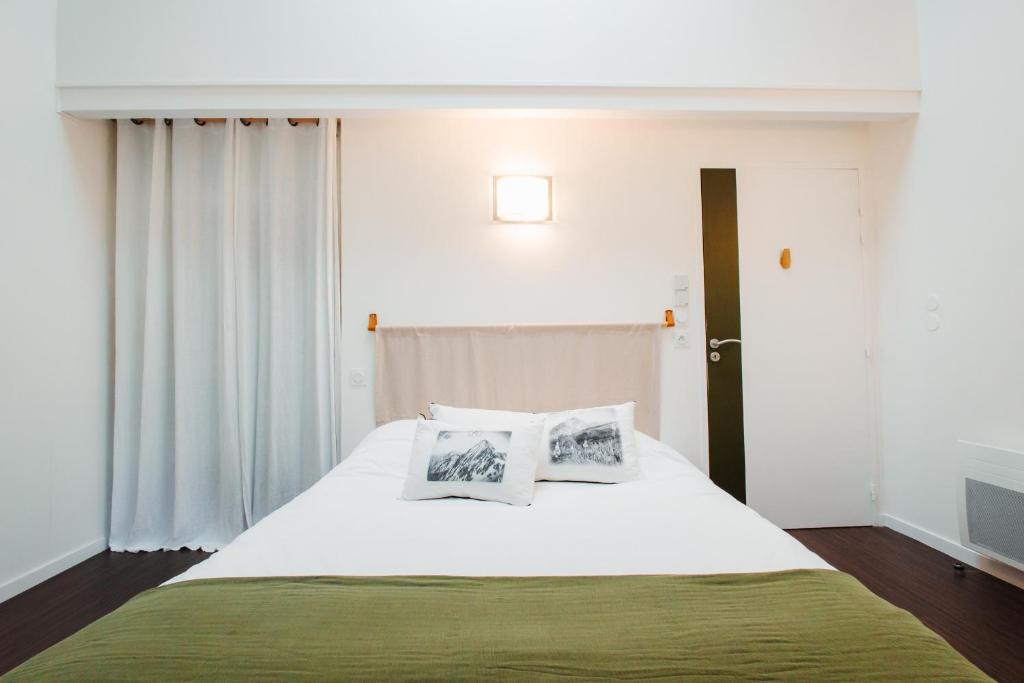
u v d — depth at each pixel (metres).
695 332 2.77
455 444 1.86
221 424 2.59
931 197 2.43
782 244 2.79
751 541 1.37
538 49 2.30
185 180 2.60
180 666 0.85
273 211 2.62
